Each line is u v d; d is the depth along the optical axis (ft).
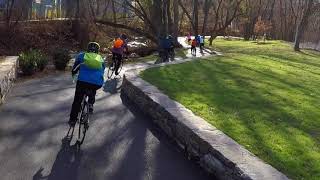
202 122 27.43
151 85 40.68
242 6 200.54
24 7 101.76
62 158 23.57
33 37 96.84
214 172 22.03
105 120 32.60
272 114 32.50
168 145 27.04
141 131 29.99
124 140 27.68
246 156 21.43
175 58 88.28
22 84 48.91
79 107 27.25
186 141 25.85
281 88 45.65
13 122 30.81
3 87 39.47
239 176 19.57
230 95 39.11
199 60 71.41
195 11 160.04
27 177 20.65
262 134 26.43
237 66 63.87
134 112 35.73
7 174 20.90
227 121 28.96
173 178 21.68
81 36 108.78
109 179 21.03
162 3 115.65
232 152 21.81
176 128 27.66
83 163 23.02
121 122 32.24
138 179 21.29
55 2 135.95
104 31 131.95
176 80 46.01
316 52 130.62
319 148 24.50
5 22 93.97
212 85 44.24
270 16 303.27
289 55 103.50
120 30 142.92
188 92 39.01
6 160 22.84
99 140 27.35
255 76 53.72
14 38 92.43
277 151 23.22
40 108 36.06
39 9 126.52
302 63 84.12
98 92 44.21
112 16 150.61
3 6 98.58
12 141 26.21
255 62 72.33
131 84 41.34
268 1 298.97
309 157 22.67
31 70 56.29
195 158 24.35
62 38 104.88
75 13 112.27
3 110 34.76
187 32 253.85
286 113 33.14
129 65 71.67
